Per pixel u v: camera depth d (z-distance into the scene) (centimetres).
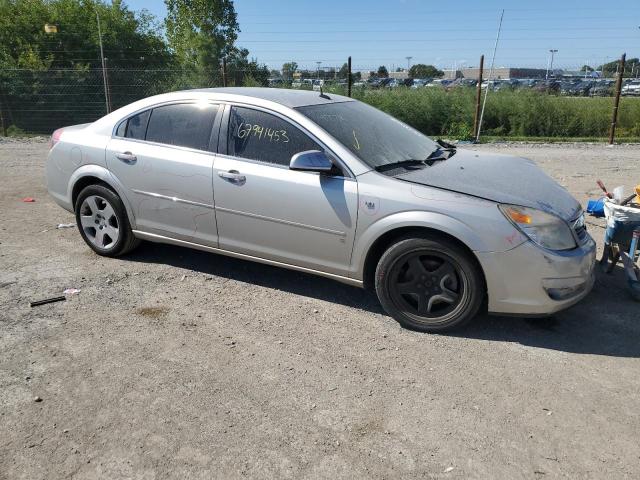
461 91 1842
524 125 1717
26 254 542
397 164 421
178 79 1823
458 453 275
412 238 385
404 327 403
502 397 320
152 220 492
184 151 467
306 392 324
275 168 427
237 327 402
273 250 439
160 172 474
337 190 401
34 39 2120
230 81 1825
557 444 282
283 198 420
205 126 463
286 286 474
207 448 277
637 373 346
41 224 645
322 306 437
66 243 577
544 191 404
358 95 1781
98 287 466
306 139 420
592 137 1658
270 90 491
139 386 328
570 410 309
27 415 301
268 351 369
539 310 370
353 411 307
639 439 286
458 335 392
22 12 2134
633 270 448
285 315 421
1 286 465
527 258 362
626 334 394
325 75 1897
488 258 364
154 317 414
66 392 321
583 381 337
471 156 481
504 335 392
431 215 373
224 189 444
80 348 369
